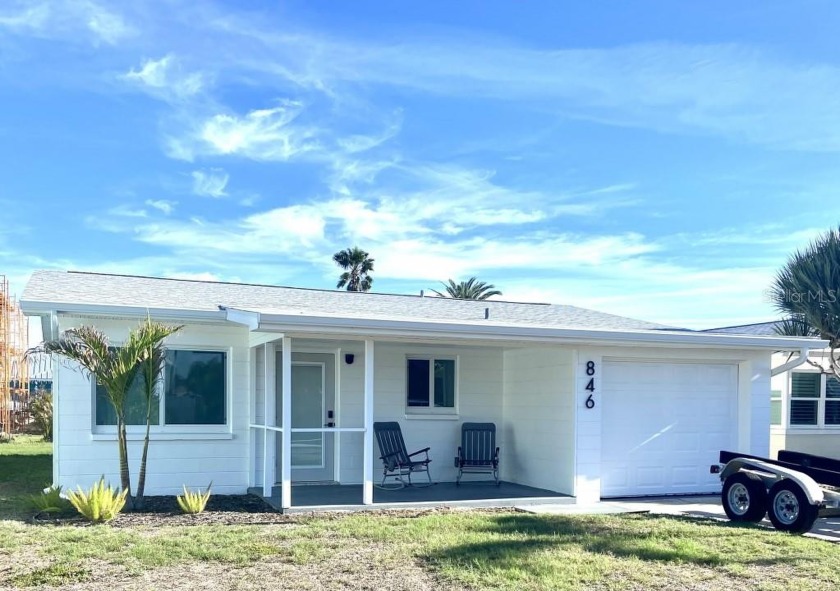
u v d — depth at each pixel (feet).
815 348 44.27
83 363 33.78
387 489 43.16
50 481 46.01
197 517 32.83
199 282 50.57
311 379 45.88
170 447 40.83
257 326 33.78
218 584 21.86
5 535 27.73
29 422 88.48
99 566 23.57
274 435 43.21
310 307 46.21
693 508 38.42
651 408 43.34
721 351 44.29
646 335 40.29
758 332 61.36
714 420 44.73
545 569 23.85
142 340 34.45
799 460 36.40
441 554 25.62
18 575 22.40
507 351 49.19
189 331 41.57
